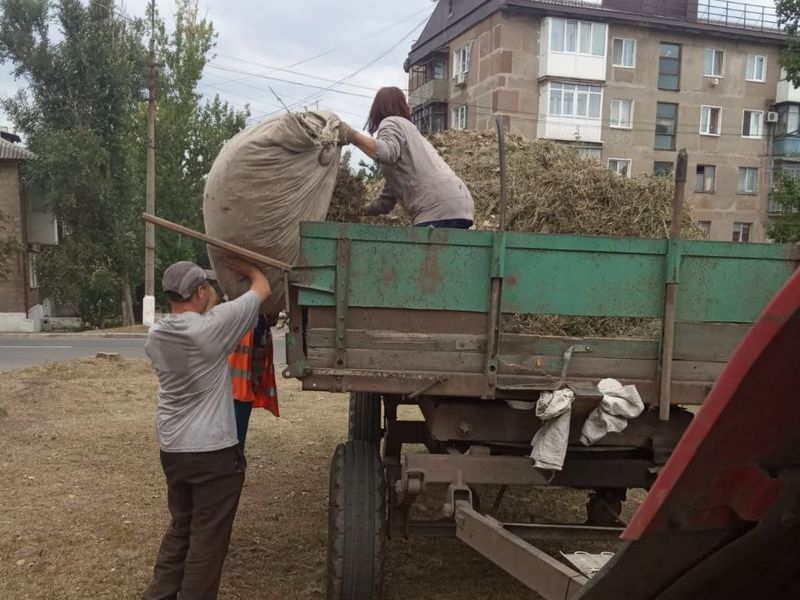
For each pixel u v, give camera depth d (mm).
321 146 3131
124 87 25422
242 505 5086
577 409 2939
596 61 29984
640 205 4379
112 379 10180
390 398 3852
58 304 27188
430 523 3295
